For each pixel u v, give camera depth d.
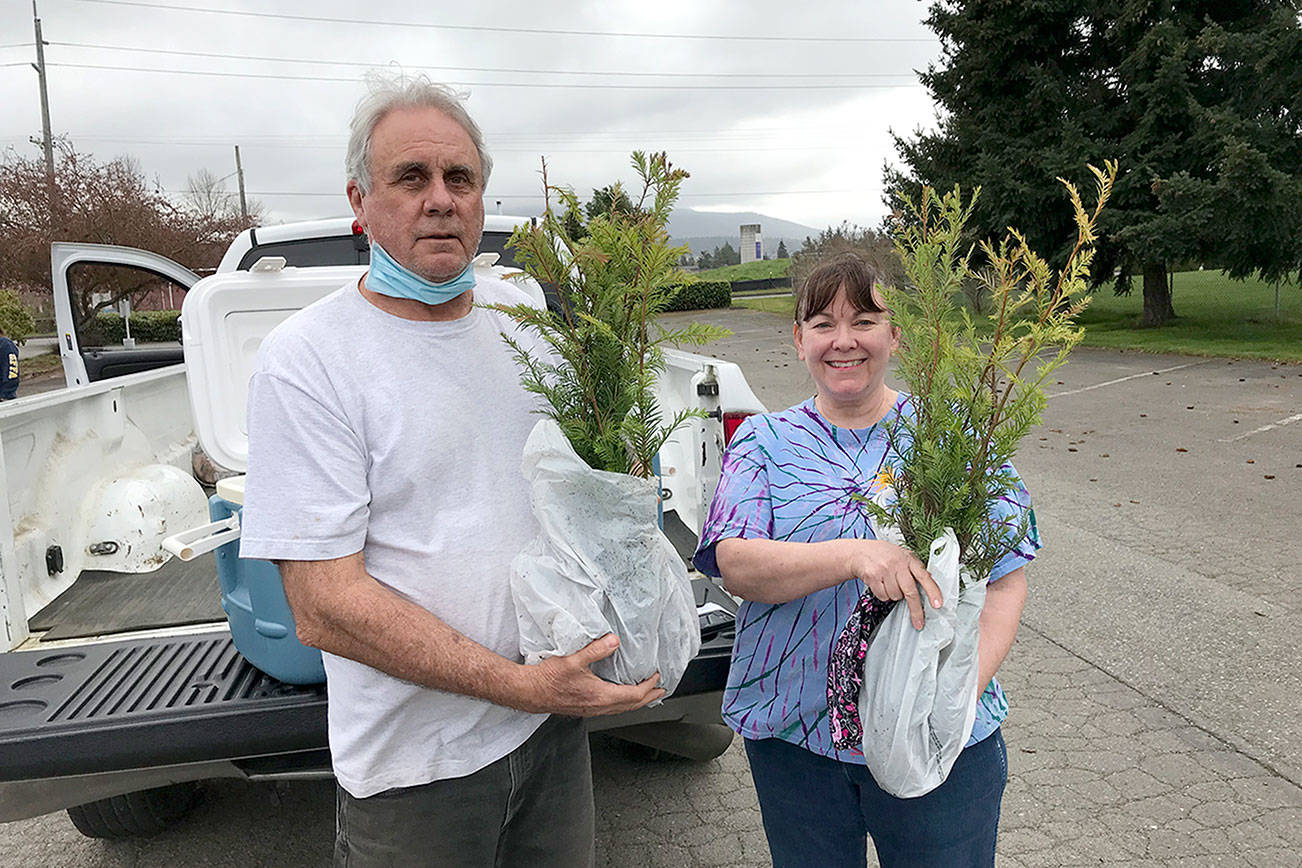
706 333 1.67
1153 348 17.23
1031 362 1.67
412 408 1.70
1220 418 10.34
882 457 1.88
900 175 22.55
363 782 1.75
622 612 1.62
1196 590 5.08
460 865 1.83
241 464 2.91
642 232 1.64
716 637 2.54
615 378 1.67
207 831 3.23
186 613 3.05
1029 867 2.82
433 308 1.78
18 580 2.89
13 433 3.17
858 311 1.83
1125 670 4.14
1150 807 3.11
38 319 33.66
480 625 1.74
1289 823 3.00
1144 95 18.92
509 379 1.82
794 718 1.86
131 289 5.95
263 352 1.69
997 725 1.83
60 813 3.41
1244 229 17.53
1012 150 20.12
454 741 1.75
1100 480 7.75
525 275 1.73
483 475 1.76
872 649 1.62
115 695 2.30
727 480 1.91
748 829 3.16
